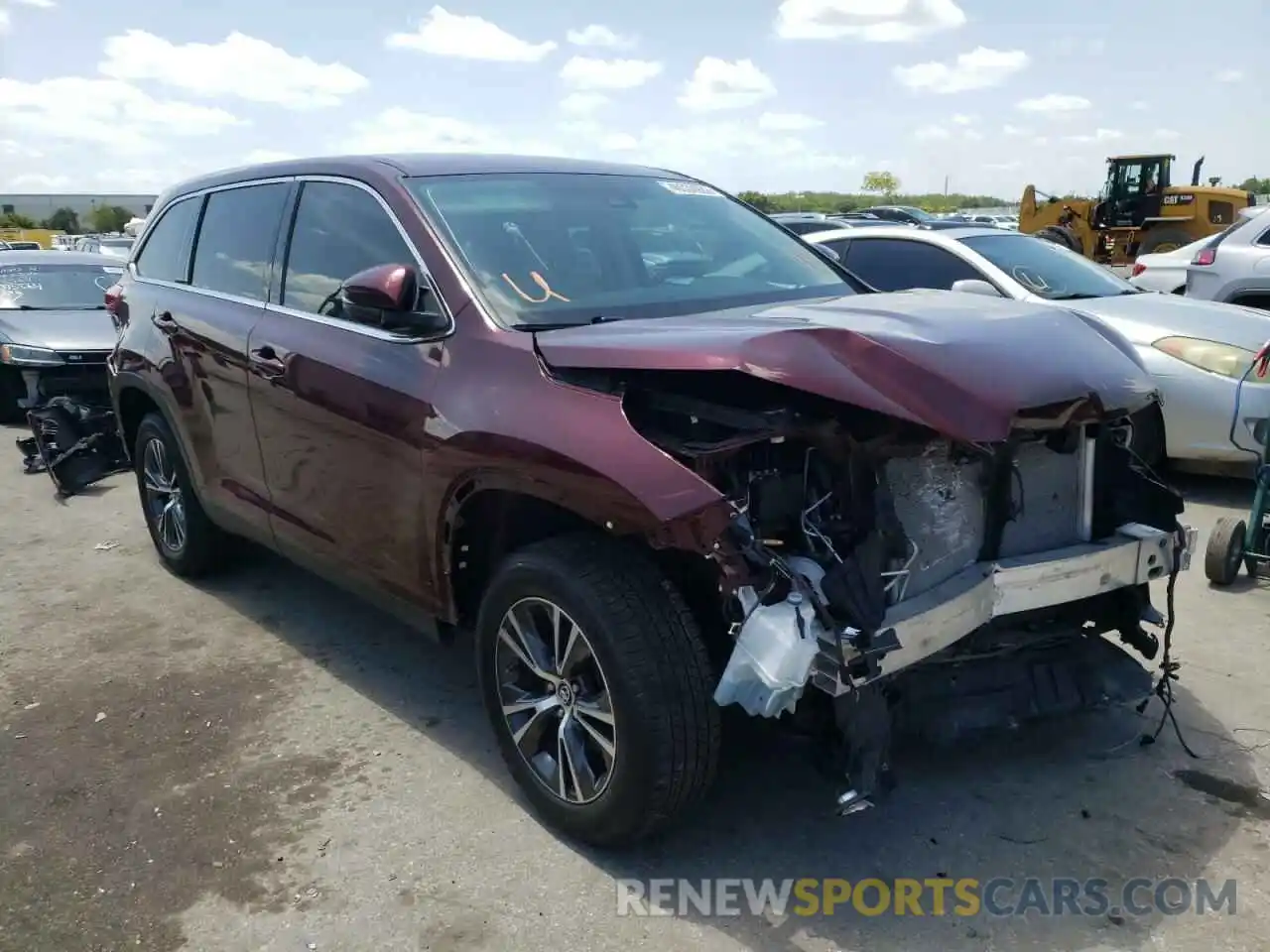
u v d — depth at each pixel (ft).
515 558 10.16
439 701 13.43
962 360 9.11
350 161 13.55
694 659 9.14
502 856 10.12
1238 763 11.39
